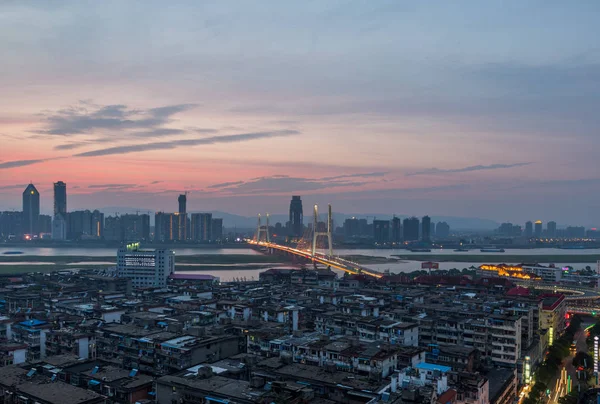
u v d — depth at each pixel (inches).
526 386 7450.8
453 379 5152.6
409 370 5226.4
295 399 4510.3
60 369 5575.8
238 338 6929.1
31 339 7214.6
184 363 6053.2
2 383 5009.8
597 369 7485.2
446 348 6683.1
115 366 5900.6
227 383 5009.8
